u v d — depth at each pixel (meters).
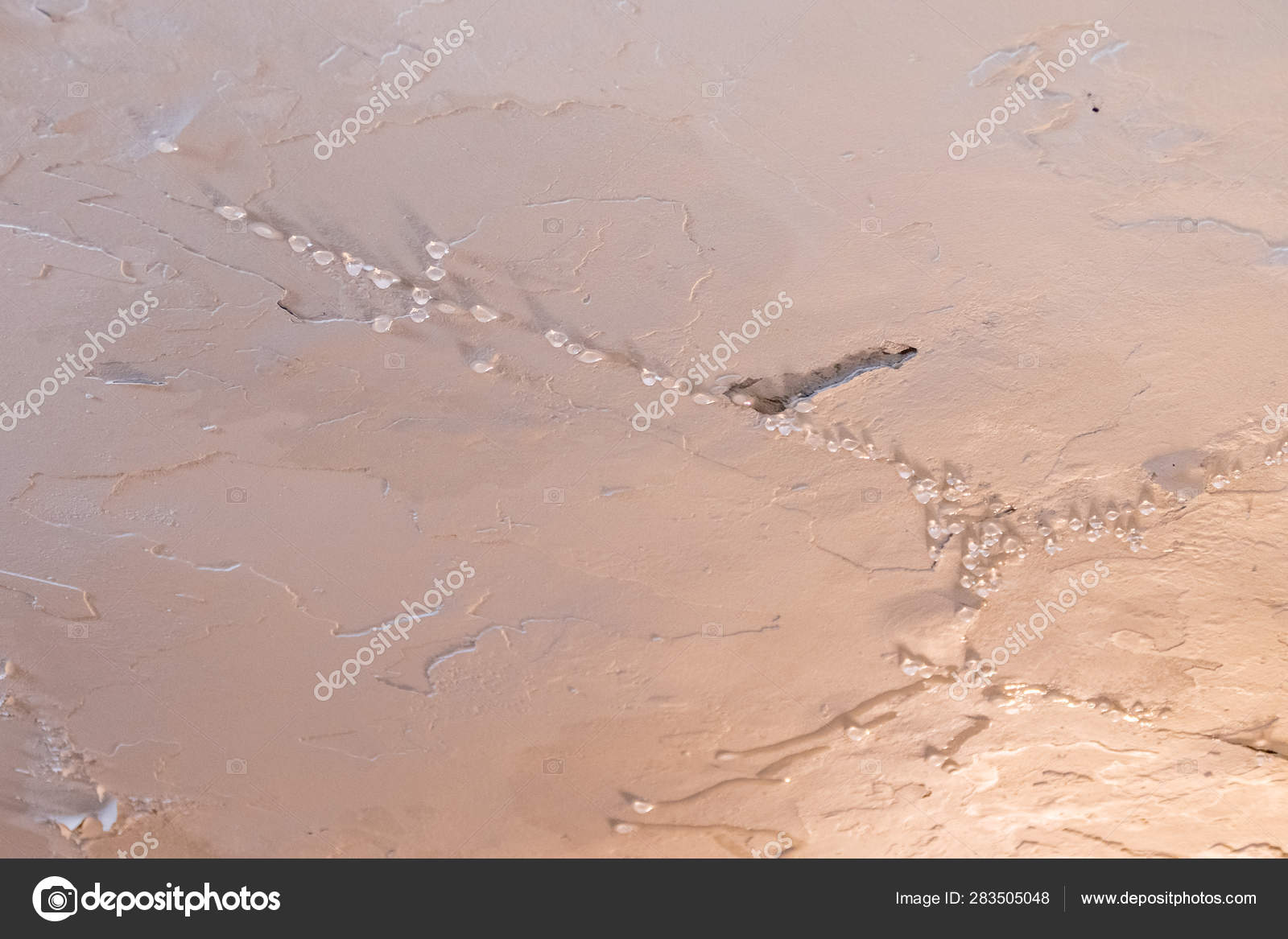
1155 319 2.07
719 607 2.46
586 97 1.88
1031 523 2.35
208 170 1.92
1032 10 1.80
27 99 1.83
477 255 2.03
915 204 1.98
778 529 2.37
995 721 2.65
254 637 2.41
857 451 2.26
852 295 2.08
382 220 1.99
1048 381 2.16
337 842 2.75
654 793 2.74
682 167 1.95
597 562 2.39
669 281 2.06
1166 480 2.27
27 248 1.96
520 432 2.23
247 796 2.65
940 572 2.41
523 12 1.82
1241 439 2.20
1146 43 1.81
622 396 2.20
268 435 2.19
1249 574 2.37
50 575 2.28
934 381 2.18
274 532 2.29
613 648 2.50
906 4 1.81
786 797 2.76
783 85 1.88
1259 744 2.66
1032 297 2.07
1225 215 1.95
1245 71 1.82
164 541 2.27
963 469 2.29
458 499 2.30
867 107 1.89
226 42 1.82
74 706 2.47
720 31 1.84
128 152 1.89
